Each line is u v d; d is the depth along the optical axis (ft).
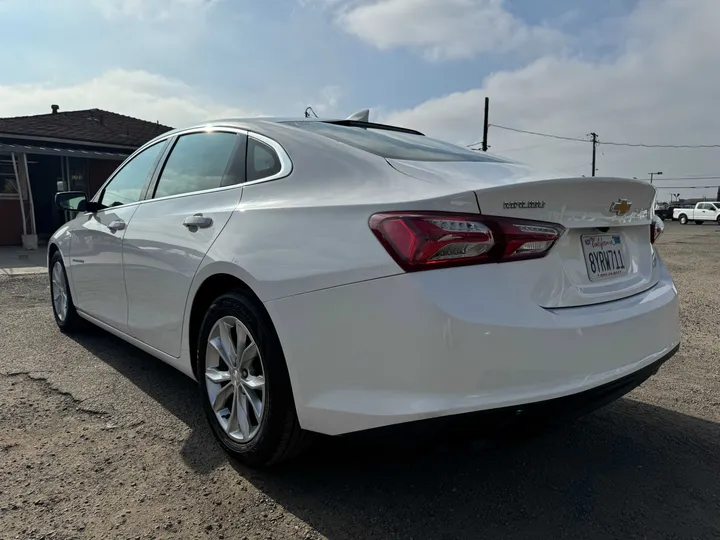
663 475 8.04
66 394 10.68
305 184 7.73
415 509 7.04
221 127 9.90
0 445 8.52
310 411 6.73
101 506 6.97
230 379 8.20
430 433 6.00
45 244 47.37
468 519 6.86
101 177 54.39
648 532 6.68
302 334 6.73
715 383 12.01
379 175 7.20
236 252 7.68
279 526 6.64
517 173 7.92
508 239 6.13
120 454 8.33
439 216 6.05
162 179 10.84
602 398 6.71
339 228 6.65
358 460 8.24
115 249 11.25
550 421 6.40
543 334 6.12
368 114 10.78
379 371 6.14
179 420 9.57
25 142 49.26
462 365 5.81
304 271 6.75
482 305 5.91
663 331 7.69
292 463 8.11
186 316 8.95
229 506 7.02
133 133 59.11
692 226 134.62
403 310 5.92
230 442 8.04
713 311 19.93
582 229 7.12
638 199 7.82
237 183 8.85
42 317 17.35
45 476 7.64
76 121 58.29
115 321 11.60
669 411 10.44
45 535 6.37
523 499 7.32
